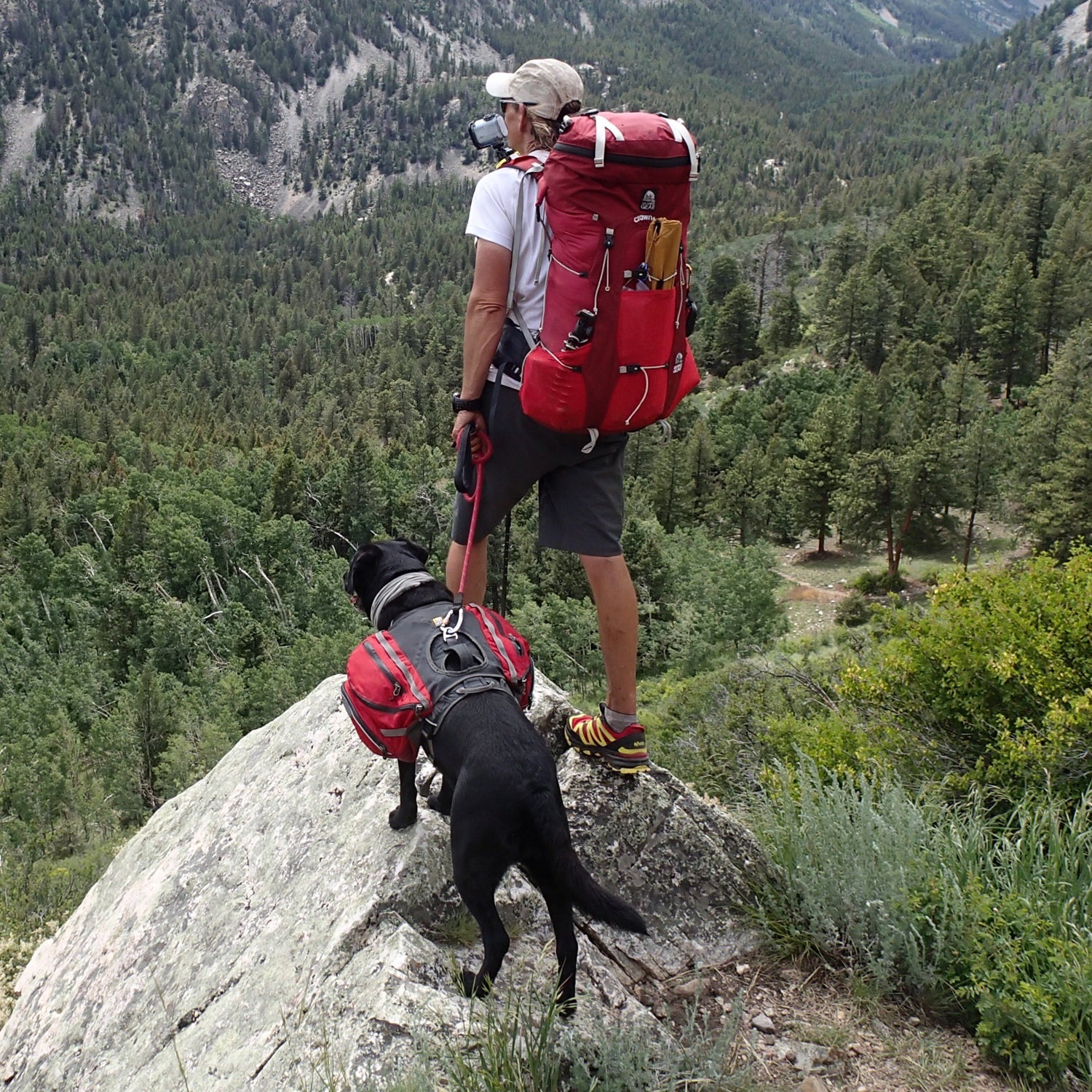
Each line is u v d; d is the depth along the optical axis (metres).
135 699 46.25
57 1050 4.00
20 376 176.88
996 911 3.47
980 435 56.84
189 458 110.56
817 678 11.08
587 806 3.83
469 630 3.10
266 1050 3.07
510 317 3.20
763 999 3.46
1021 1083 3.09
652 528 66.62
